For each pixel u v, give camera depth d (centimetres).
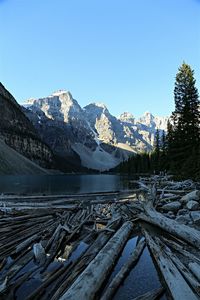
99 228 1578
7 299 743
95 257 968
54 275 878
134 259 1038
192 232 1219
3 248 1178
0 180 7538
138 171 12744
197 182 3438
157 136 8850
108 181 7862
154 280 879
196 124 4831
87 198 3209
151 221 1617
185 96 5000
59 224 1540
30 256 1073
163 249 1095
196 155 3975
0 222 1714
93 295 731
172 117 5325
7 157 13112
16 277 891
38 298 739
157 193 2966
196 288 739
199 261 966
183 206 2011
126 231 1395
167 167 6312
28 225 1633
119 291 805
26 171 13500
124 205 2430
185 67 5203
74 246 1231
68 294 689
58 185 5797
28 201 2880
